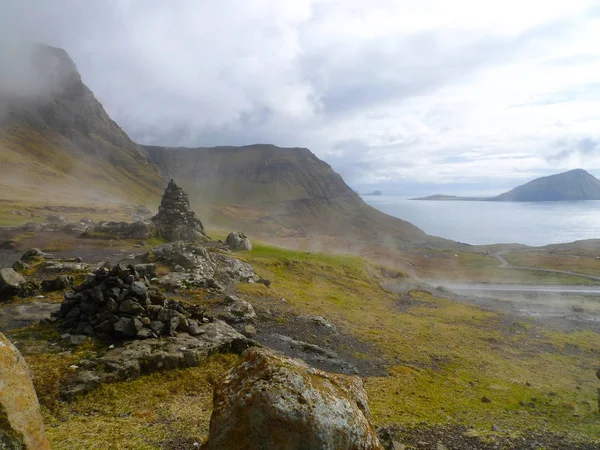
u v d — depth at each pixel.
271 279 58.94
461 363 36.12
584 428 23.61
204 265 49.16
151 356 21.70
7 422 6.96
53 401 16.81
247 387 7.72
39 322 24.94
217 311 35.31
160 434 15.16
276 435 7.04
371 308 57.28
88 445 13.55
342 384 8.95
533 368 37.38
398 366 32.62
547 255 185.38
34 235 65.00
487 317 59.69
